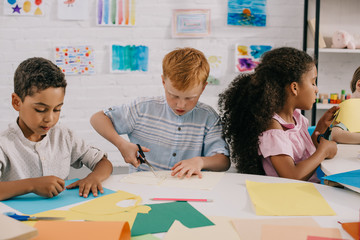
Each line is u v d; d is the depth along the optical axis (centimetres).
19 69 90
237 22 247
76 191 82
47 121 90
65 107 248
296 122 124
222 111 131
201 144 121
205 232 60
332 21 243
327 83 251
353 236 57
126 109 124
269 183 86
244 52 251
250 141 114
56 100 89
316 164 101
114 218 66
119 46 246
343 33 235
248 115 116
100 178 87
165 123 122
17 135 98
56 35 244
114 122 125
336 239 56
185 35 248
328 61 249
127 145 109
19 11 239
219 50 251
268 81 113
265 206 71
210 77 252
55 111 92
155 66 250
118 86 249
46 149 102
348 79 251
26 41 243
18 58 243
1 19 240
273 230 60
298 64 112
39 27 242
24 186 76
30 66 88
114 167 251
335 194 78
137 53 248
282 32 252
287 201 74
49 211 69
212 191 81
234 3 246
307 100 114
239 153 118
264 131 112
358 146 124
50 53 245
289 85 113
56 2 241
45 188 76
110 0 243
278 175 108
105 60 247
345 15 242
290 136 116
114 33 246
